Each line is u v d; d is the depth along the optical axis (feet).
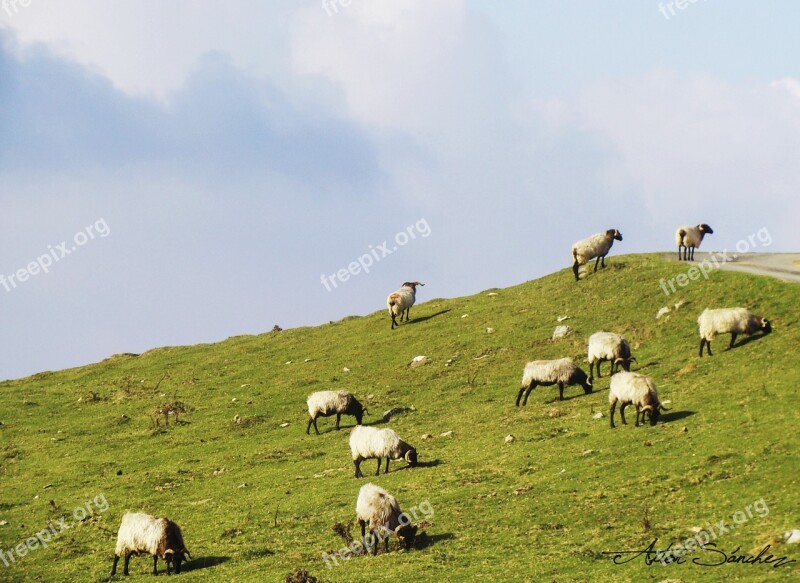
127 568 136.87
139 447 225.76
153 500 181.06
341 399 215.10
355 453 171.73
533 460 161.38
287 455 201.16
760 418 150.41
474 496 148.46
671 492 133.08
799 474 126.41
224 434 227.81
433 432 198.39
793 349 179.93
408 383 243.81
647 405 162.40
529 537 127.65
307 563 128.47
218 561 135.64
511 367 236.84
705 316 195.52
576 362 225.15
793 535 110.01
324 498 161.68
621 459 150.92
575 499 138.72
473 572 116.37
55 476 206.80
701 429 153.99
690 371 189.57
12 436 247.70
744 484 128.77
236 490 179.52
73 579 137.49
